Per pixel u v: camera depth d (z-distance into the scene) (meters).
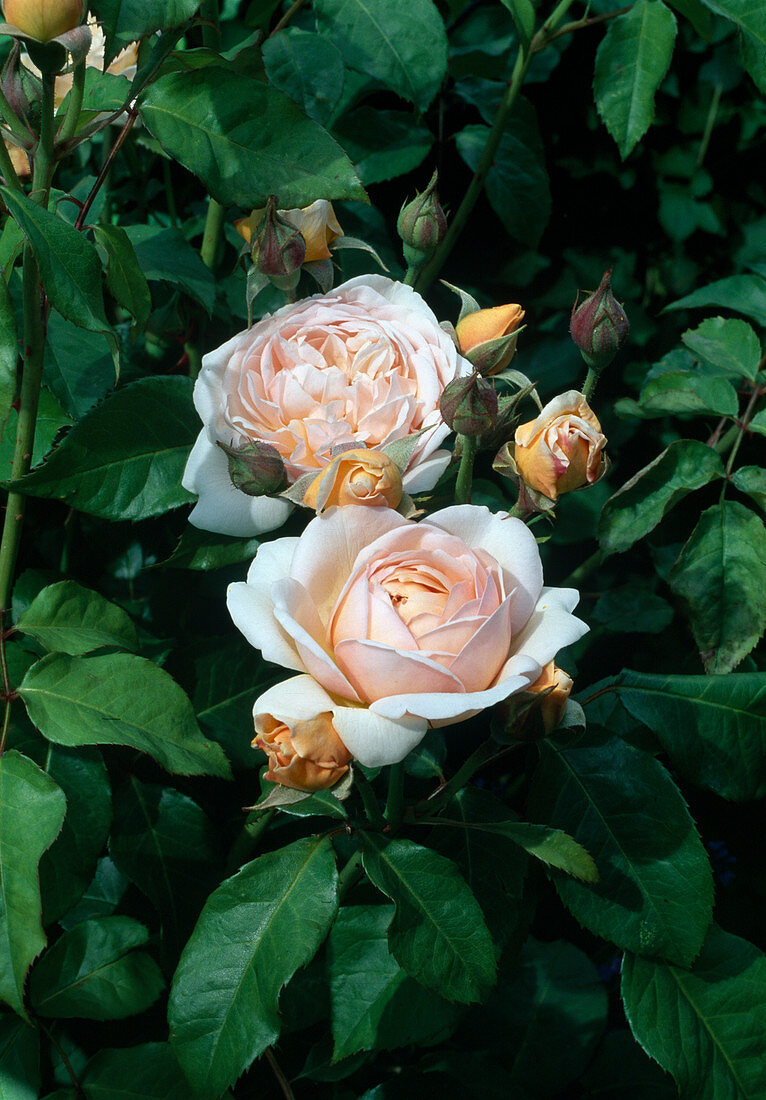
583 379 0.92
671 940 0.69
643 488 0.77
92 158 0.85
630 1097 0.78
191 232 0.86
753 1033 0.69
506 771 0.88
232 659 0.76
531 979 0.80
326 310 0.69
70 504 0.69
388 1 0.77
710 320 0.81
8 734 0.71
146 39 0.69
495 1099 0.75
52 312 0.75
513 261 0.93
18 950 0.65
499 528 0.64
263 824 0.74
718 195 0.95
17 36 0.62
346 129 0.85
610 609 0.85
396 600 0.62
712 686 0.72
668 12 0.77
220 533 0.69
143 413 0.70
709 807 0.87
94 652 0.73
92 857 0.70
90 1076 0.70
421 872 0.66
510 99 0.81
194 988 0.66
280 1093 0.76
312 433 0.67
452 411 0.65
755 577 0.75
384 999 0.71
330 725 0.61
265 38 0.79
